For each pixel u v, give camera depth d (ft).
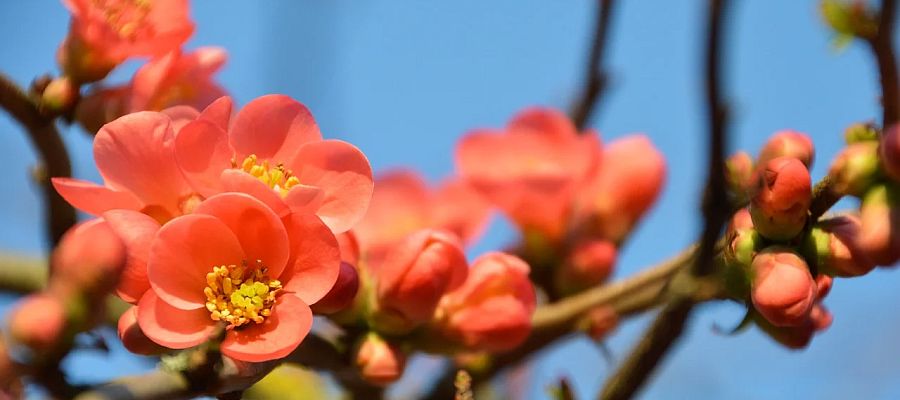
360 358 2.15
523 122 2.62
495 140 2.61
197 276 1.99
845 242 2.10
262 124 2.03
